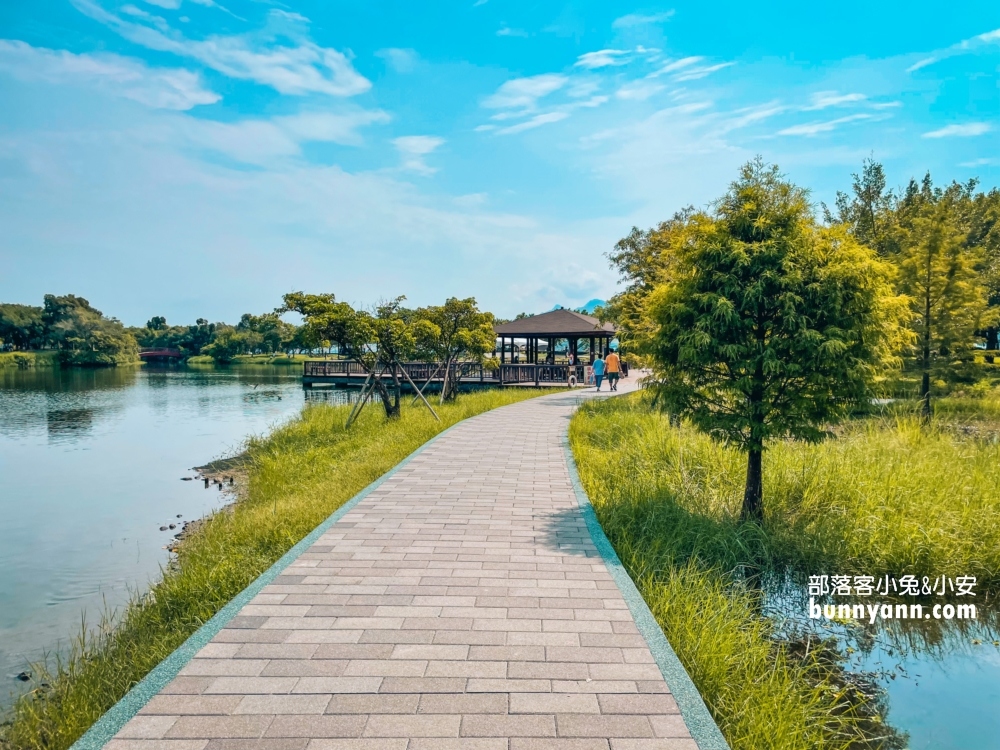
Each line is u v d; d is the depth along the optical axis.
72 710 3.65
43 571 7.23
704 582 4.81
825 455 8.41
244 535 6.48
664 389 7.04
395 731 2.63
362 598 4.05
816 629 5.01
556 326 30.00
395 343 14.83
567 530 5.66
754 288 6.05
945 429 12.35
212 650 3.32
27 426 21.02
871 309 6.12
